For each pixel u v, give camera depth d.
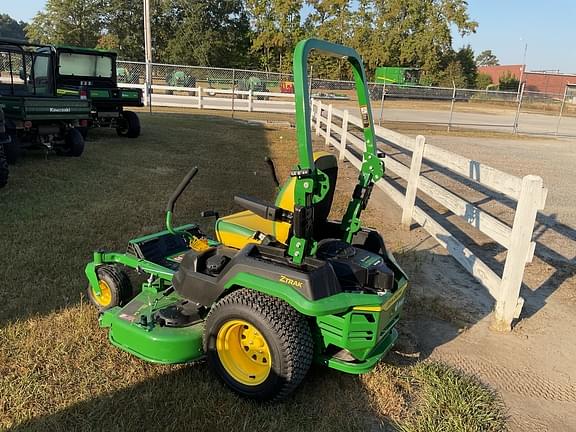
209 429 2.94
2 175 7.56
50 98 10.04
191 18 56.94
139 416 3.00
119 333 3.43
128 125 14.14
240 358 3.25
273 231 3.34
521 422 3.31
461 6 62.34
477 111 36.00
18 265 4.95
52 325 3.92
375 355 3.32
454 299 5.07
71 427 2.91
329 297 2.96
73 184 8.33
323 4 56.50
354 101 28.86
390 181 10.59
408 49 59.22
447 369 3.71
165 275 3.92
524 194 4.22
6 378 3.28
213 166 10.76
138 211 6.96
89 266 4.25
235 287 3.22
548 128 26.62
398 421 3.15
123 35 58.66
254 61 58.12
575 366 4.05
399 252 6.27
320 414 3.14
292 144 14.86
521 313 4.89
